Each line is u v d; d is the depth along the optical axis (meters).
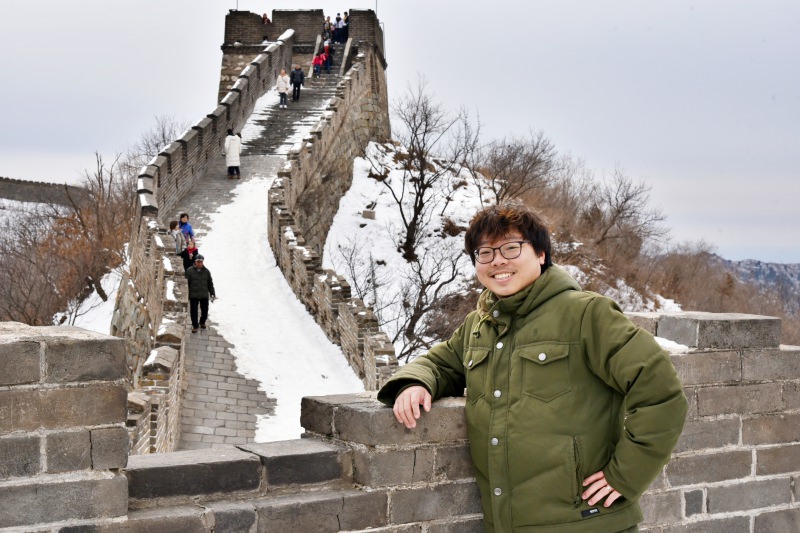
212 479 3.85
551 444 3.75
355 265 35.00
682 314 5.30
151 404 13.45
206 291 20.61
